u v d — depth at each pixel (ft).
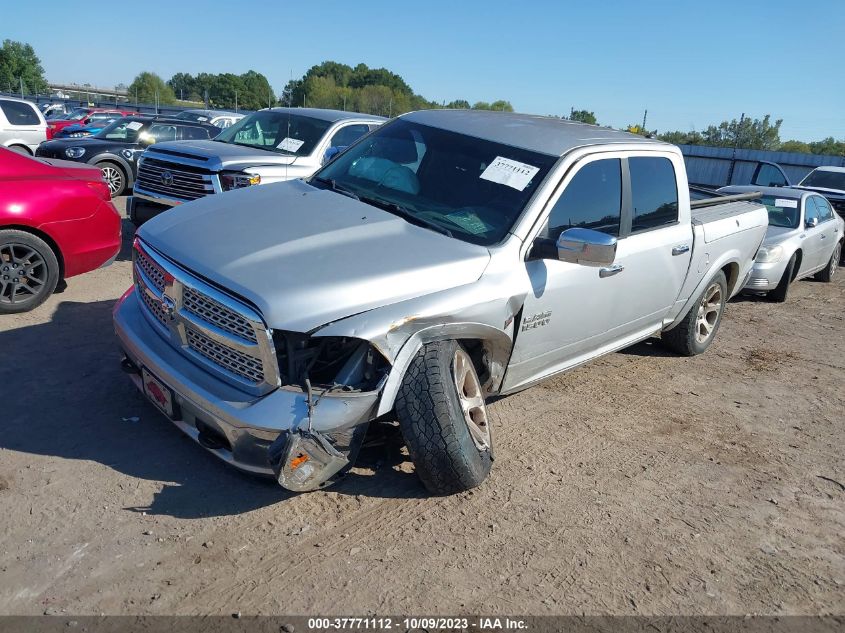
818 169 55.26
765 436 17.28
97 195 20.43
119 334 12.96
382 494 12.63
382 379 11.21
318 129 29.63
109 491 11.71
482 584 10.59
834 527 13.41
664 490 14.02
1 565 9.79
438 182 14.76
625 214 16.35
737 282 22.88
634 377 20.36
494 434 15.61
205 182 26.05
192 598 9.64
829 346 26.48
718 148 117.60
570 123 17.69
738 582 11.39
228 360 11.28
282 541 11.03
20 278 19.03
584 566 11.29
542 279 13.79
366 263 11.73
